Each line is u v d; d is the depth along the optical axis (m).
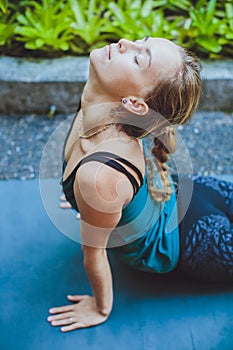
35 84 2.15
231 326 1.35
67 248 1.57
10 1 2.42
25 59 2.25
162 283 1.46
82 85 2.15
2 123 2.19
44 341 1.30
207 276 1.41
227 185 1.54
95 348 1.28
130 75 1.01
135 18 2.30
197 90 1.09
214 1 2.31
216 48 2.24
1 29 2.25
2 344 1.29
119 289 1.44
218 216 1.40
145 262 1.34
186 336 1.32
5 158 2.02
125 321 1.35
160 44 1.04
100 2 2.44
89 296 1.40
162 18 2.35
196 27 2.31
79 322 1.33
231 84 2.19
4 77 2.14
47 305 1.39
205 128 2.19
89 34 2.29
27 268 1.50
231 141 2.14
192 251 1.34
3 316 1.36
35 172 1.96
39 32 2.24
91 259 1.20
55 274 1.48
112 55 1.03
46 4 2.32
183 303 1.40
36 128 2.17
